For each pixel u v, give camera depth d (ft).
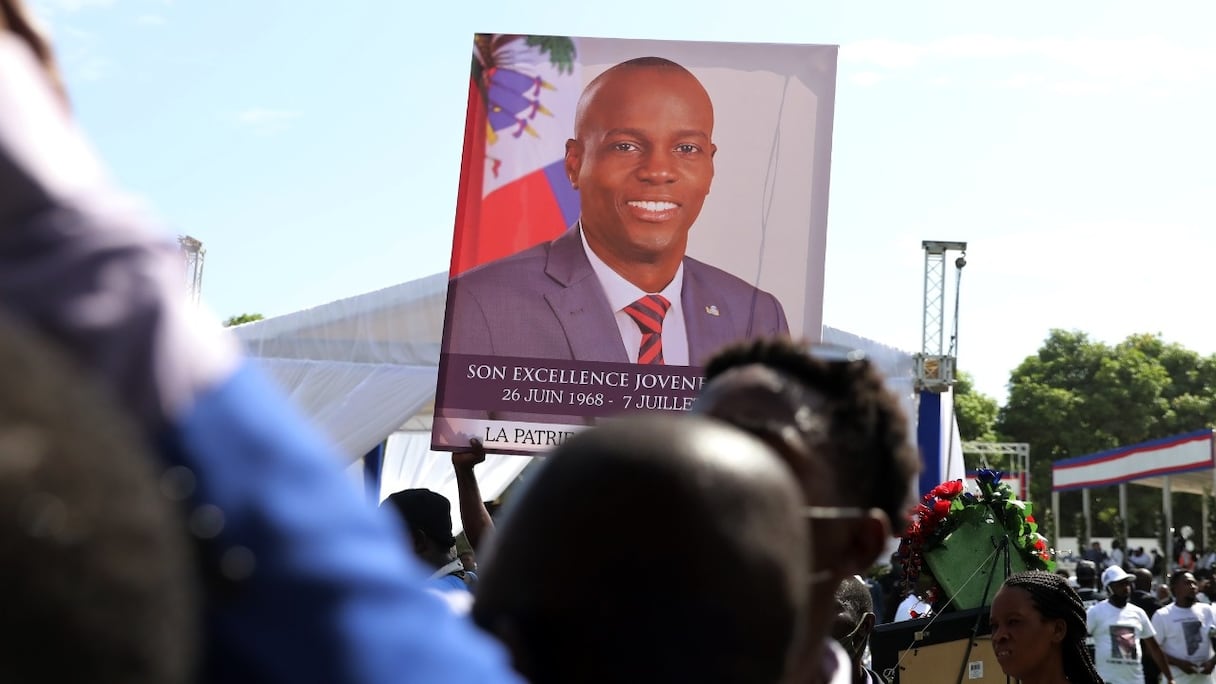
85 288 2.26
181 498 2.24
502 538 3.62
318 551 2.33
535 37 16.20
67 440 1.78
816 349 5.51
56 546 1.73
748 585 3.32
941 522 15.61
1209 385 219.41
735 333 15.80
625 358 15.76
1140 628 35.78
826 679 6.20
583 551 3.37
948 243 50.06
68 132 2.42
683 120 16.07
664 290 15.88
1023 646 12.41
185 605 1.93
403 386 35.96
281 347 36.47
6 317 1.90
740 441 3.53
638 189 15.96
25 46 2.67
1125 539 122.62
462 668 2.51
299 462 2.39
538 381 15.72
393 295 36.65
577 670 3.37
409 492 16.72
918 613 19.11
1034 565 15.56
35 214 2.28
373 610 2.37
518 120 16.11
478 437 15.66
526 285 15.85
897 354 42.06
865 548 5.33
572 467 3.49
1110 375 213.46
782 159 15.99
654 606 3.31
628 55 16.17
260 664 2.26
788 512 3.46
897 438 5.45
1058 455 212.84
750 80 16.11
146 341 2.28
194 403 2.30
